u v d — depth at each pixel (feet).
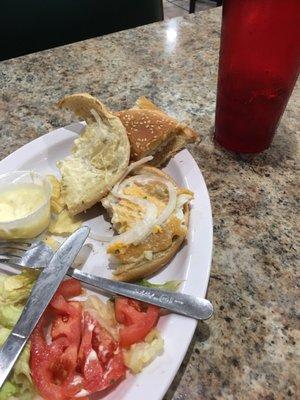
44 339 1.79
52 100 3.21
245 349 1.80
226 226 2.30
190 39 3.86
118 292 1.90
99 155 2.47
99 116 2.50
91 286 2.01
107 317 1.85
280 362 1.76
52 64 3.59
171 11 9.16
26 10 4.16
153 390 1.56
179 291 1.89
